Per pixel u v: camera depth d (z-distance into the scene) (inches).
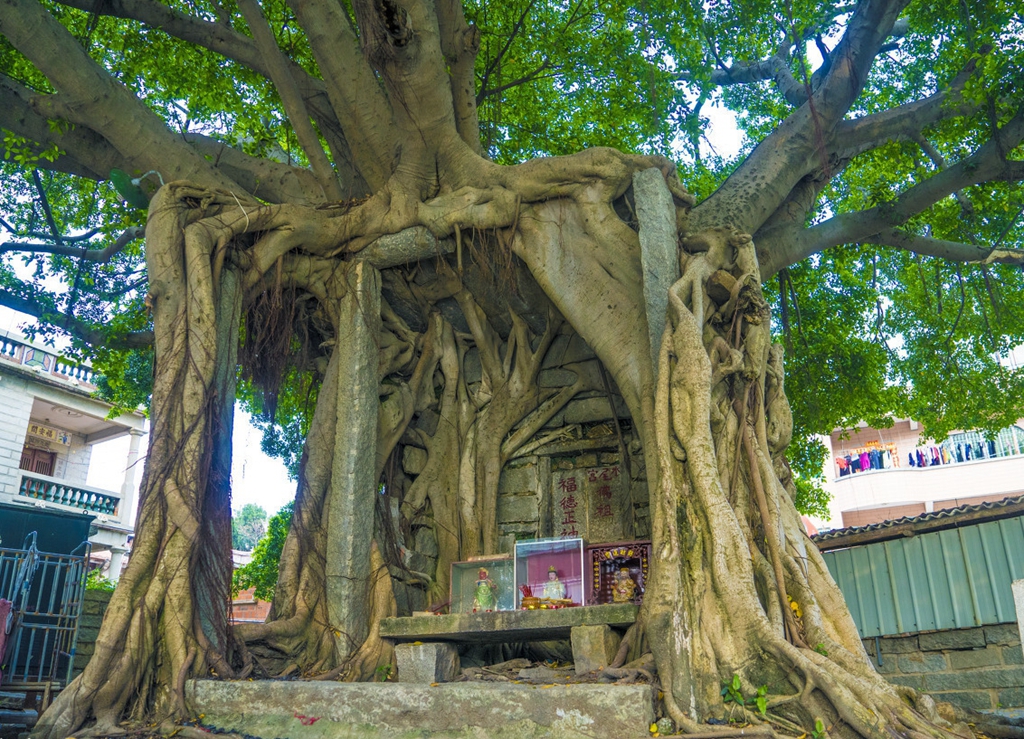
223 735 269.6
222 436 351.3
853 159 538.6
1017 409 622.5
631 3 503.5
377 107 408.5
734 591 253.9
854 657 254.5
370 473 387.2
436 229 403.2
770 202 426.3
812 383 595.2
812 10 519.2
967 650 405.7
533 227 390.3
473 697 248.7
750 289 333.4
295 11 394.9
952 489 1152.2
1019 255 500.1
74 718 274.1
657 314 331.3
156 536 312.3
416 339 462.3
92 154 435.5
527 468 453.1
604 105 573.6
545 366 459.2
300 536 377.1
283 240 396.5
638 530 417.7
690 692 242.2
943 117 469.4
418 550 435.2
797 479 705.6
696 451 278.4
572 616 294.2
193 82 522.6
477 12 522.9
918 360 637.3
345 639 351.9
